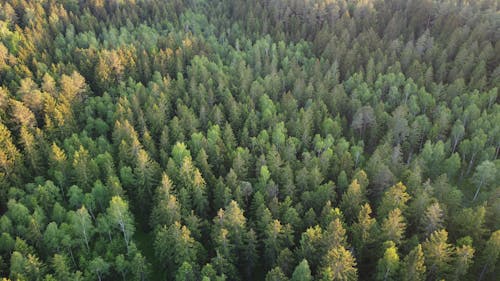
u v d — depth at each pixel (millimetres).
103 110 96188
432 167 81688
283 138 83500
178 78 108938
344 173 71812
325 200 68375
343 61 120875
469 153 85938
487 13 128250
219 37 144125
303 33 140375
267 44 129375
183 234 58062
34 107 90625
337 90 101938
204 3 164500
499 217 61375
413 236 57188
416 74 108938
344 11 147625
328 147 81750
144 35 128750
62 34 130750
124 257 64125
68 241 61344
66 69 108938
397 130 87750
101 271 59656
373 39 127062
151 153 81375
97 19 146250
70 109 92438
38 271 56469
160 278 66312
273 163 75500
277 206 64438
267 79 108250
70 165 76938
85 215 62219
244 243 63062
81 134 85562
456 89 100312
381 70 113438
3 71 105250
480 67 105125
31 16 130625
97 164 76500
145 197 73500
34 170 79062
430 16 137500
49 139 85688
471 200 80188
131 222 65438
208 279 50188
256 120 92250
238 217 59906
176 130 86938
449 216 64625
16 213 64000
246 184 70000
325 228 61969
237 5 159250
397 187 61844
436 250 52594
